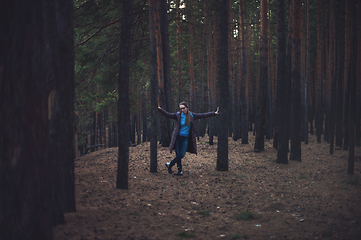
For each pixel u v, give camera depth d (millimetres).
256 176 8023
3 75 1841
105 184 6305
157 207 4863
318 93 17500
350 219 4145
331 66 16078
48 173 2039
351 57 13367
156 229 3809
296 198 5730
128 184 6359
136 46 13555
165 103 12438
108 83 13336
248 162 10242
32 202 1904
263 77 12477
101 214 4250
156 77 7438
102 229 3646
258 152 12500
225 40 8234
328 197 5625
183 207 4977
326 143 16969
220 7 8172
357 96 13555
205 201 5457
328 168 9328
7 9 1880
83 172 7707
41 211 1962
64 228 3518
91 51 12766
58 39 3805
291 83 11469
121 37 5754
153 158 7668
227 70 8281
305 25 18797
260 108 12594
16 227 1842
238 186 6766
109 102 13484
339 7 14969
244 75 15320
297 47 10375
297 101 10641
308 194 6004
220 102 8297
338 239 3350
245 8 18891
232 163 9875
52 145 3656
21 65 1871
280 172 8727
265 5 12188
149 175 7328
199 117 7469
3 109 1836
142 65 14352
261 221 4324
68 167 4121
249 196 5949
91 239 3273
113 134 24797
